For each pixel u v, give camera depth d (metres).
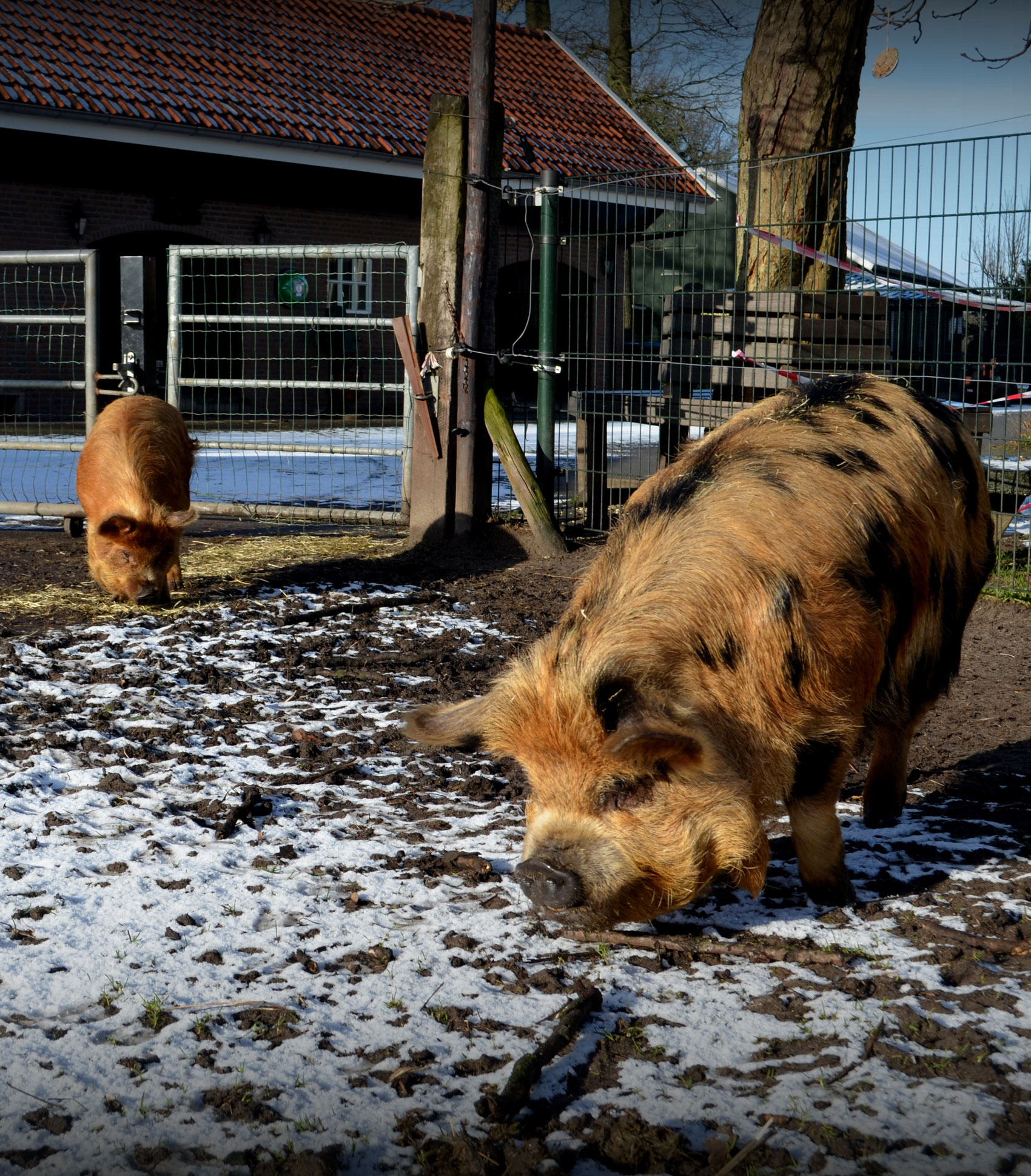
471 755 4.99
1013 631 7.14
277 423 18.23
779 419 3.67
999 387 10.95
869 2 9.39
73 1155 2.40
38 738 4.91
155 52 19.06
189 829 4.07
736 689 3.04
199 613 7.02
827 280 9.82
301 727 5.24
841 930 3.41
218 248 9.77
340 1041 2.80
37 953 3.19
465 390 9.12
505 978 3.11
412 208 21.08
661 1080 2.64
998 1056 2.71
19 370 17.95
